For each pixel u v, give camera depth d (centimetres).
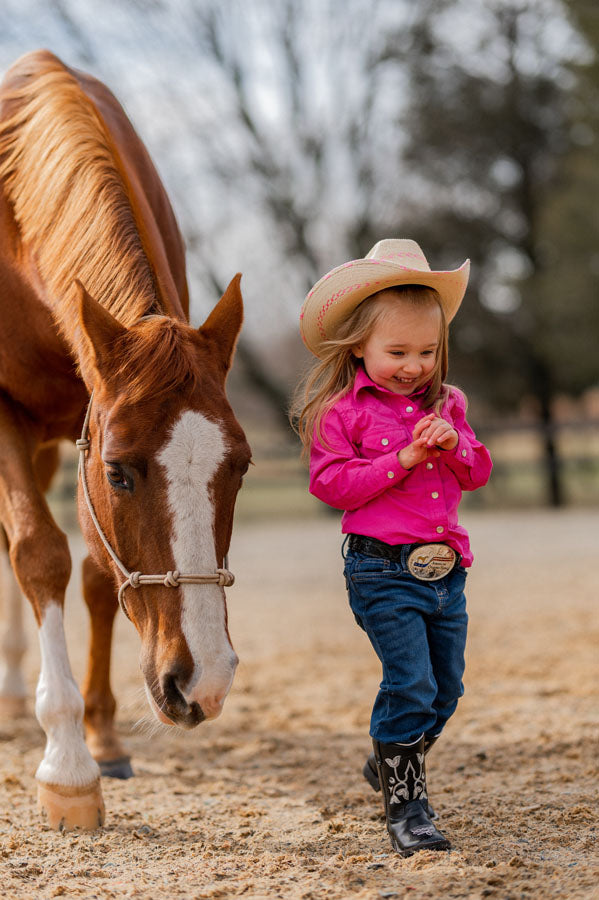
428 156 2280
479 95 2259
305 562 1299
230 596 1006
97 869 274
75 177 341
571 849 278
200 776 388
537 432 2242
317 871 268
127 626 841
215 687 250
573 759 387
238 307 295
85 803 314
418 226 2327
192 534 258
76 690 327
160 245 375
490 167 2352
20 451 353
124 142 424
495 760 392
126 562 276
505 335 2380
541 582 994
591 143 2105
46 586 329
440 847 276
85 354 305
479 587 983
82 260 324
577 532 1545
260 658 670
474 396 2528
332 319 300
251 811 331
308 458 310
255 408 2617
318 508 2173
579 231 2095
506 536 1530
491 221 2378
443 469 292
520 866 261
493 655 640
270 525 1989
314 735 460
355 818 321
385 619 279
